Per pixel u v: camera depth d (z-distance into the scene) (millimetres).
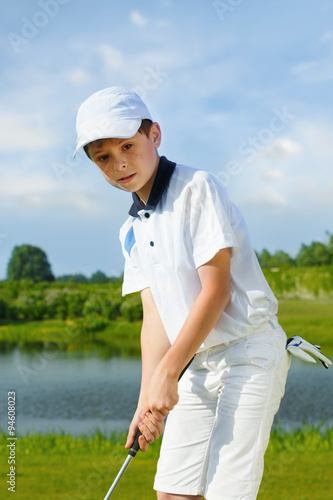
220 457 1825
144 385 2092
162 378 1758
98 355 6871
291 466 4152
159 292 1984
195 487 1976
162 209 1900
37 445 4883
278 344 1903
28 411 5684
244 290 1873
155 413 1771
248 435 1805
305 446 4641
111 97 1824
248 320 1854
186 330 1765
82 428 5293
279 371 1886
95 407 5684
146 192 1952
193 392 1979
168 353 1771
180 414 2008
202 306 1763
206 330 1766
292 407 5605
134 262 2152
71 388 6066
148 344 2129
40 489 3783
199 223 1815
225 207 1833
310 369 6000
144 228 1970
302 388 5828
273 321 1939
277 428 5074
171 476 1998
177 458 1997
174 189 1878
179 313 1947
